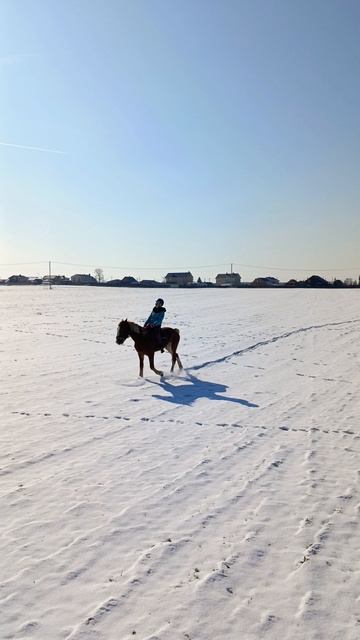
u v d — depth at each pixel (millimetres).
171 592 4590
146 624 4145
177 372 16141
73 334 26156
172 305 49844
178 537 5609
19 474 7461
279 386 14164
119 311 41500
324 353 20391
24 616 4227
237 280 150625
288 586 4703
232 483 7180
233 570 4961
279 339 24672
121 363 17781
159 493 6797
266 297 65938
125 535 5641
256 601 4473
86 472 7551
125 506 6391
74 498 6625
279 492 6891
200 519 6055
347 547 5453
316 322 33125
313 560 5160
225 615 4273
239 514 6199
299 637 4008
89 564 5051
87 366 17109
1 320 33750
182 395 12891
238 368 16969
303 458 8305
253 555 5246
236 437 9383
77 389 13500
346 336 25938
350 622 4199
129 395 12836
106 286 127312
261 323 32375
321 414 11172
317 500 6652
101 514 6164
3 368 16547
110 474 7473
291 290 90812
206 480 7270
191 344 22703
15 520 5996
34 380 14648
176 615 4262
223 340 24047
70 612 4289
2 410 11250
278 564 5086
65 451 8500
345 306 48781
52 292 83750
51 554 5238
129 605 4395
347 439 9391
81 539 5551
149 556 5199
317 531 5797
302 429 10000
